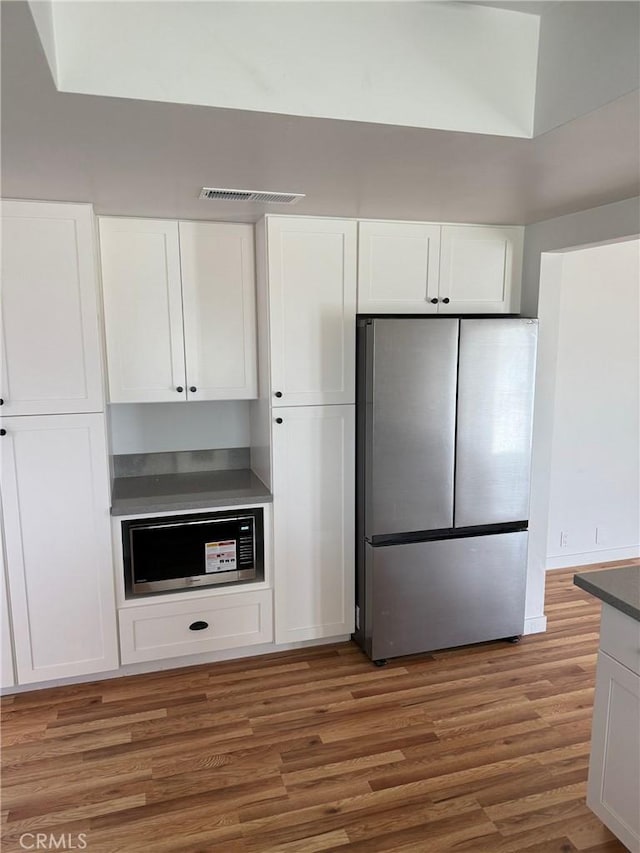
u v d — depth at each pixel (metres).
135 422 3.33
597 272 4.07
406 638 3.03
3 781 2.23
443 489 2.97
